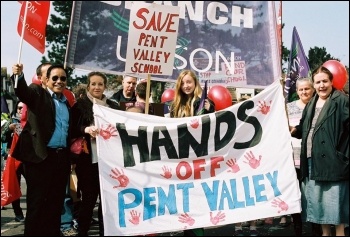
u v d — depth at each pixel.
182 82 5.23
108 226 4.73
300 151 5.61
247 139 5.07
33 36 5.07
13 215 7.61
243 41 5.88
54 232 4.89
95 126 4.91
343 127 4.82
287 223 6.48
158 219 4.84
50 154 4.82
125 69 5.02
